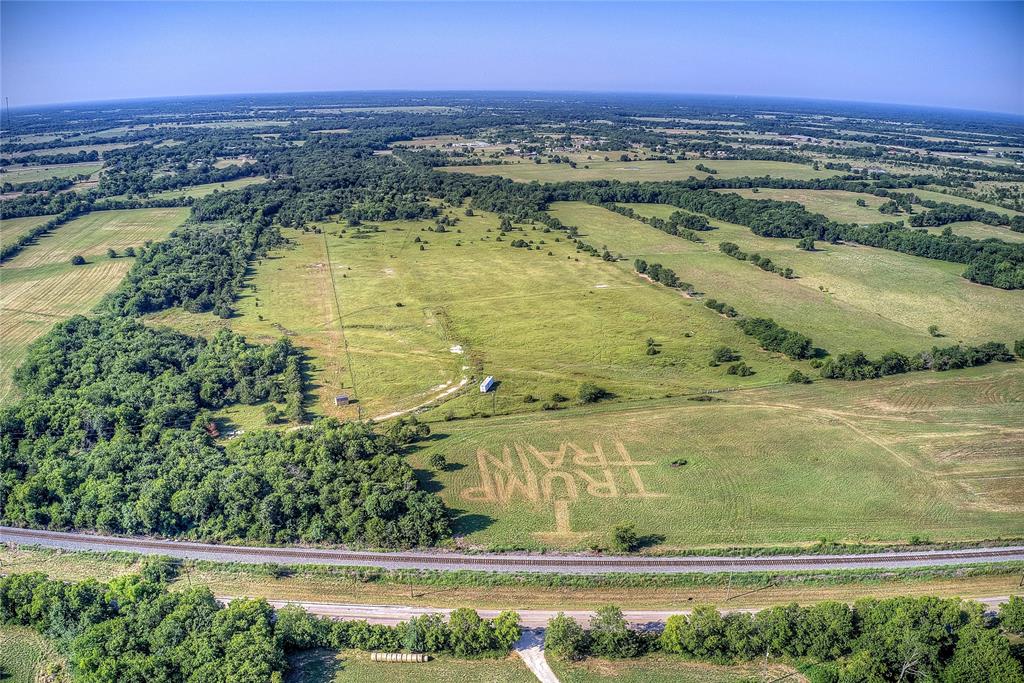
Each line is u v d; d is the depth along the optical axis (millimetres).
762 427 126625
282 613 79438
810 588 86750
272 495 99375
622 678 74438
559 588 87250
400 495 99938
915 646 70750
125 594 81312
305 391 143250
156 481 102938
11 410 123750
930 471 112125
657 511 102375
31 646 79562
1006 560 90812
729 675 74688
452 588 87625
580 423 128750
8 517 102562
